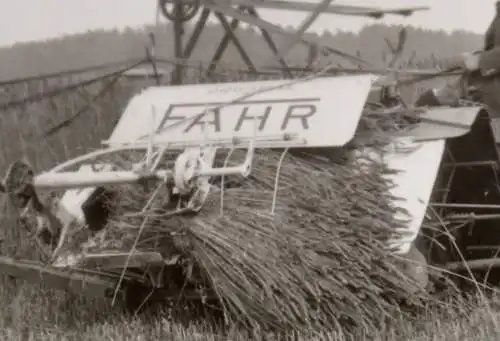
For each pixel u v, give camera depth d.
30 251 8.48
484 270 8.16
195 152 6.97
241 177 7.11
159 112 7.76
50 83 12.63
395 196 7.43
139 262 7.02
